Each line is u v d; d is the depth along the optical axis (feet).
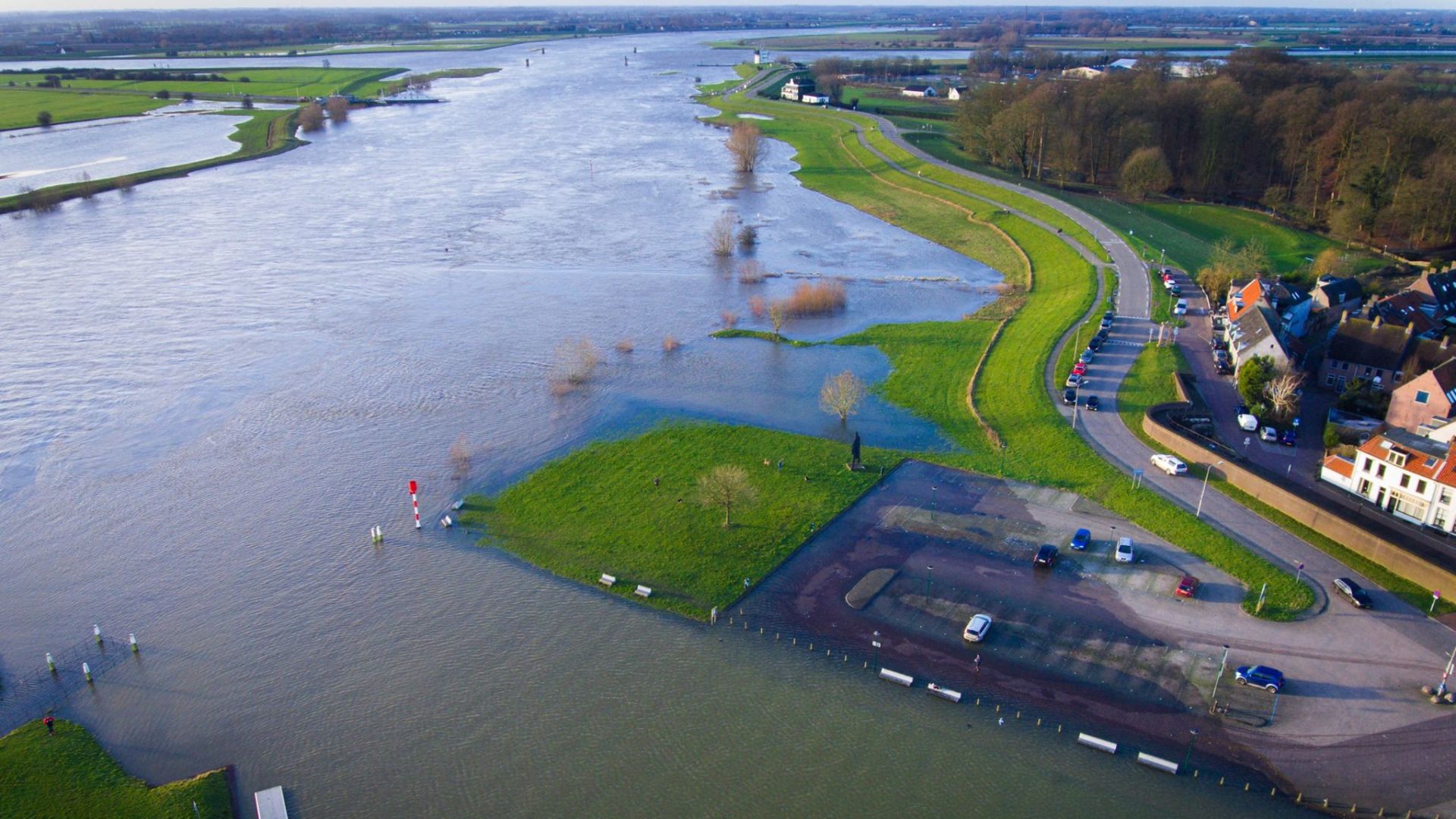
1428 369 439.22
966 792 243.60
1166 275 621.72
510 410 465.06
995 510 367.45
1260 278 562.66
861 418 453.17
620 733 263.70
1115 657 286.05
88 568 340.59
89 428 447.83
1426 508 339.77
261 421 454.40
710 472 400.26
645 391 487.20
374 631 305.12
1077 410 440.45
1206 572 325.62
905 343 547.49
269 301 622.95
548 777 250.16
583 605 316.60
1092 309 561.02
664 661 290.76
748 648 295.69
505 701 276.00
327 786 248.11
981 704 270.67
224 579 332.80
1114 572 326.85
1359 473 366.22
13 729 267.18
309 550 349.61
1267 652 286.25
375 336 562.66
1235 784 242.78
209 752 258.98
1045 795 241.96
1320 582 315.37
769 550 344.69
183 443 433.48
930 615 307.99
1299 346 496.64
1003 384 474.49
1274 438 412.36
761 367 517.14
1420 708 263.70
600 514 370.32
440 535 358.43
